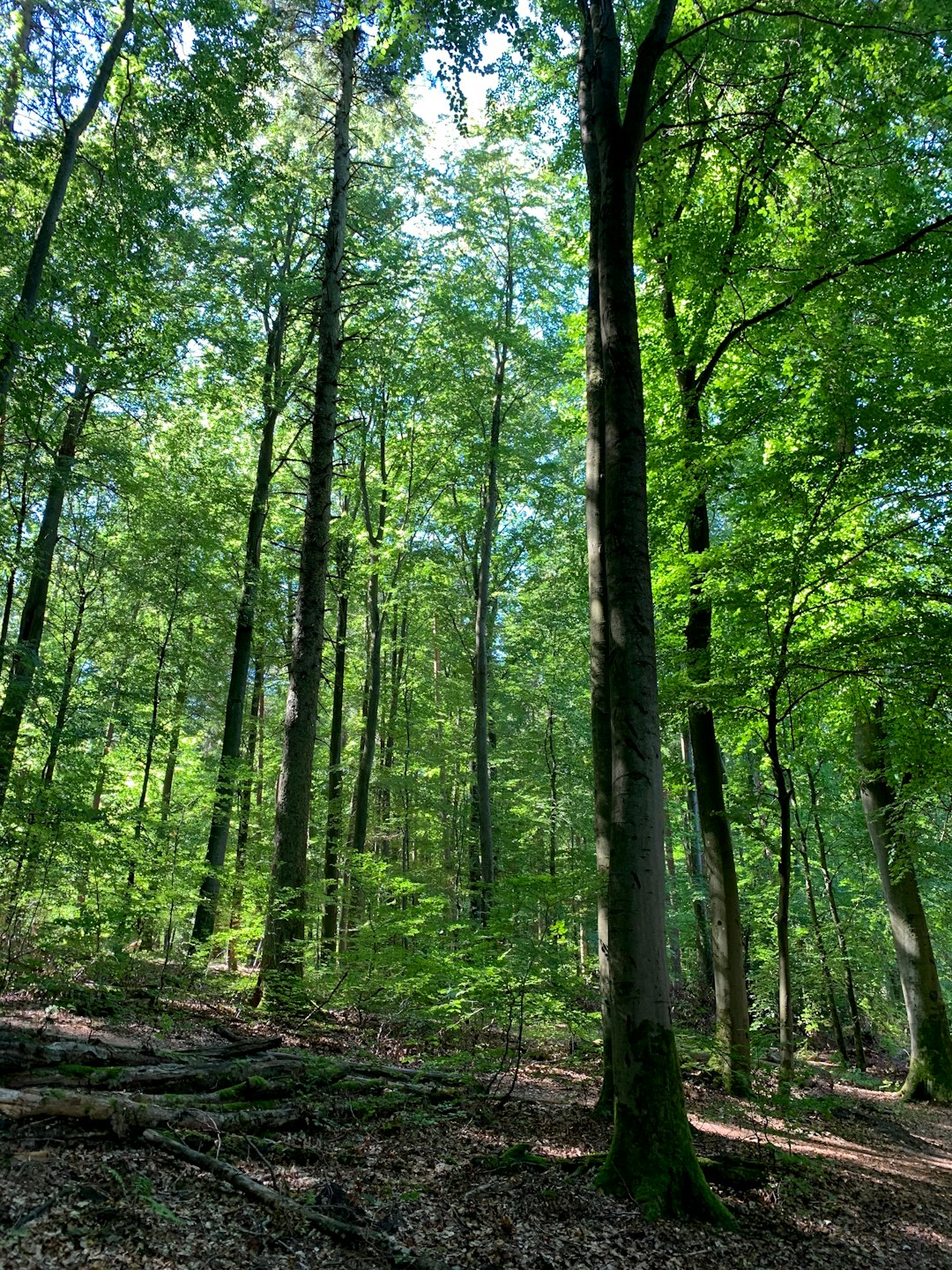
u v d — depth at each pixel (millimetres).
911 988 14430
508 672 27375
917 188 11109
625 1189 5387
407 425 21797
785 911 9453
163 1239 3848
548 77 12594
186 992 9828
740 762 22375
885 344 10891
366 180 18547
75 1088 5102
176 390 16547
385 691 24156
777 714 11016
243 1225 4145
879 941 19172
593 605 8539
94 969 8352
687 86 10742
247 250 17328
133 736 16266
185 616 17875
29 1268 3408
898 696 10070
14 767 11305
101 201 12797
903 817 13781
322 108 15492
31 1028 6539
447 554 22938
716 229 11141
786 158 11266
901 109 10344
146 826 10672
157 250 15383
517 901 7359
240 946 12945
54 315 12156
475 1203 4977
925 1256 5750
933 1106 13328
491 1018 8008
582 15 8844
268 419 17859
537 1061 10531
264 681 21375
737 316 12430
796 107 11312
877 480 9297
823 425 9867
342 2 12977
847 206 11945
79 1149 4531
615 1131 5676
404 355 18328
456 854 23953
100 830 9227
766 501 9844
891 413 9070
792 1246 5348
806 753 16438
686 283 11422
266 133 17391
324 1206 4477
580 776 24797
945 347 11078
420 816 22953
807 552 9258
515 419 21281
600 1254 4590
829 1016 20094
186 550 16766
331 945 12477
